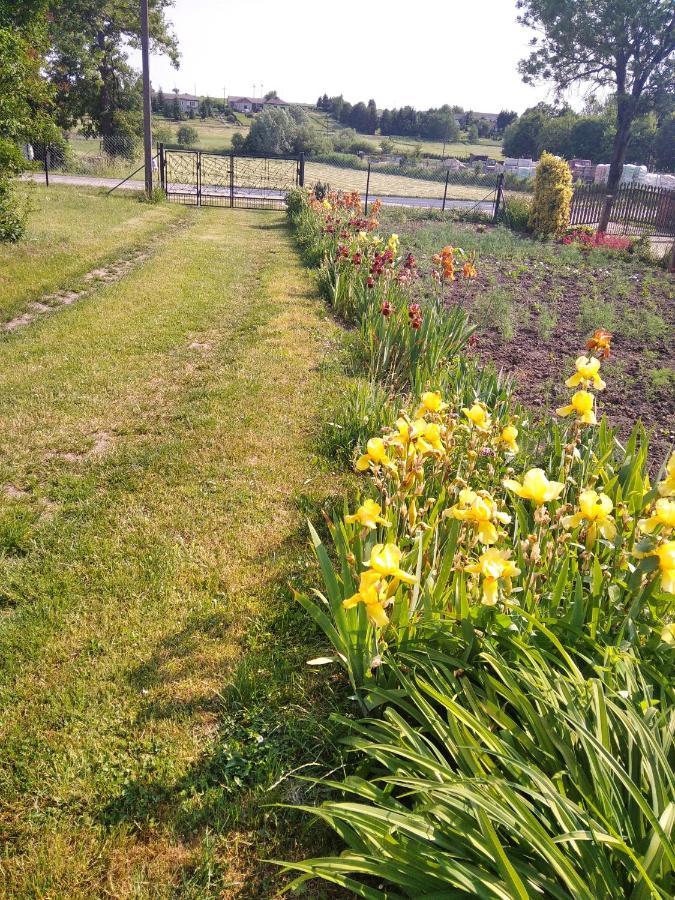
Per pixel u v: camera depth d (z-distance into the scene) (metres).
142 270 11.23
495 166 54.22
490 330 8.89
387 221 20.75
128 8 33.59
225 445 5.17
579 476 3.81
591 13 32.66
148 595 3.45
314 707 2.78
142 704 2.79
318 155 52.97
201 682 2.92
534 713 2.14
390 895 1.88
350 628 2.58
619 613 2.69
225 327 8.45
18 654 3.04
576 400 3.08
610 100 38.22
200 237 15.58
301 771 2.52
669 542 2.15
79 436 5.25
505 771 2.11
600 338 4.19
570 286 12.34
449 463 3.33
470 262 7.67
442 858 1.77
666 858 1.66
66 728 2.66
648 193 23.17
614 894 1.66
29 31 11.70
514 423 4.47
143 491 4.50
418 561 2.66
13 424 5.38
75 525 4.05
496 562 2.23
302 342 7.82
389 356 6.58
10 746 2.58
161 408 5.89
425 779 2.04
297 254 13.81
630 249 17.75
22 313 8.66
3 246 11.85
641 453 3.48
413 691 2.37
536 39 35.06
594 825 1.69
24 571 3.63
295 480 4.69
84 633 3.17
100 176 30.48
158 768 2.51
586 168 47.31
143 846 2.24
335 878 1.85
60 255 11.80
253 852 2.24
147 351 7.33
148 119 21.30
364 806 1.96
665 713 2.09
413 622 2.65
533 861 1.83
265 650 3.12
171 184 27.97
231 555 3.82
